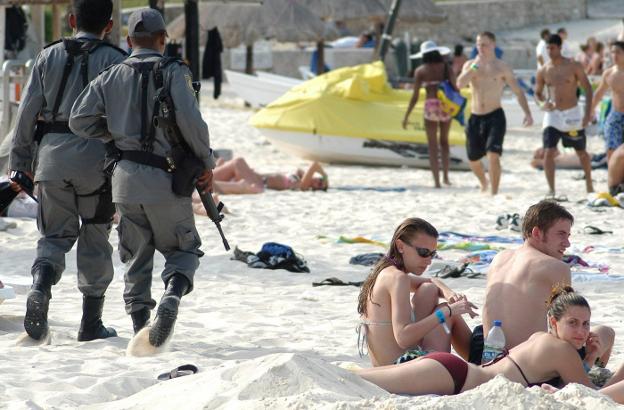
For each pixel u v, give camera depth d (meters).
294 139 51.38
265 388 11.52
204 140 15.68
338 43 102.00
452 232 31.06
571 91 38.94
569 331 12.77
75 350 16.48
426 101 43.69
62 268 17.02
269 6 79.19
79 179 16.48
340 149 51.09
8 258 26.47
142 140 15.77
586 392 11.40
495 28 121.12
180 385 12.48
